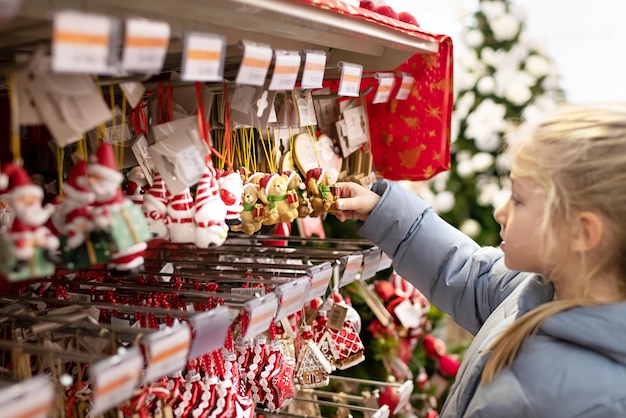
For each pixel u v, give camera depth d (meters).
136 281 0.93
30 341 0.78
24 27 0.59
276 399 0.98
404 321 1.47
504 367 0.82
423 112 1.23
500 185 2.38
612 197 0.76
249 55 0.65
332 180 1.10
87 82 0.58
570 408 0.75
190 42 0.55
